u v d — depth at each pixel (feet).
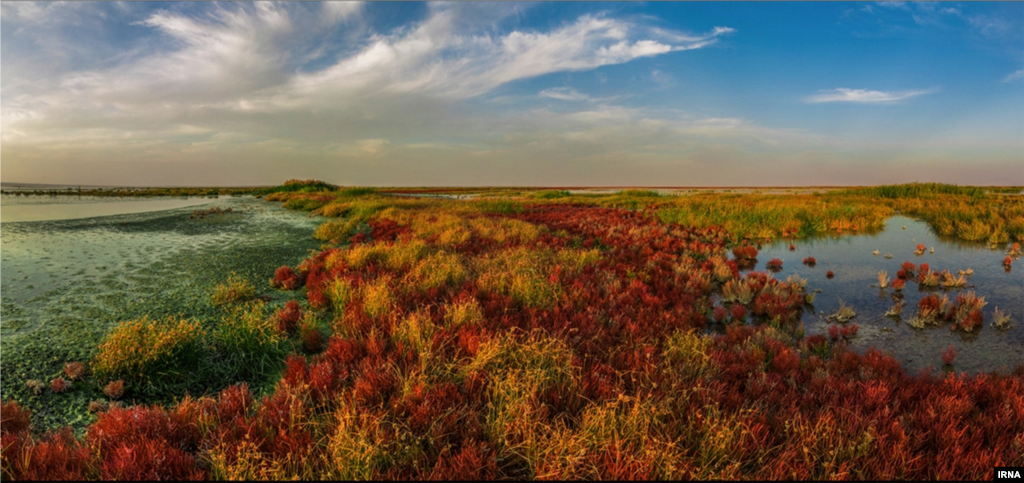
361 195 136.15
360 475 9.43
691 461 10.04
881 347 20.13
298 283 28.04
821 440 10.83
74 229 49.83
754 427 11.14
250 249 40.55
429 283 25.39
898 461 10.34
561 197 147.43
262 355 17.03
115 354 14.55
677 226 59.88
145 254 36.17
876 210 71.41
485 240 45.16
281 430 10.71
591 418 11.21
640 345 17.28
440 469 9.72
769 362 17.22
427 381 13.33
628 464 9.59
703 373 15.38
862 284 30.91
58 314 20.54
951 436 11.14
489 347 15.11
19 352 16.21
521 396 12.18
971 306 23.86
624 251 41.86
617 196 138.31
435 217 65.10
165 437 10.91
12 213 73.41
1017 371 16.14
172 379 15.01
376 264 31.58
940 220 58.08
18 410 11.76
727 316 24.52
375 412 11.82
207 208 88.99
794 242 49.39
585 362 15.53
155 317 20.66
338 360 15.78
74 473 9.13
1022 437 11.14
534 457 10.13
